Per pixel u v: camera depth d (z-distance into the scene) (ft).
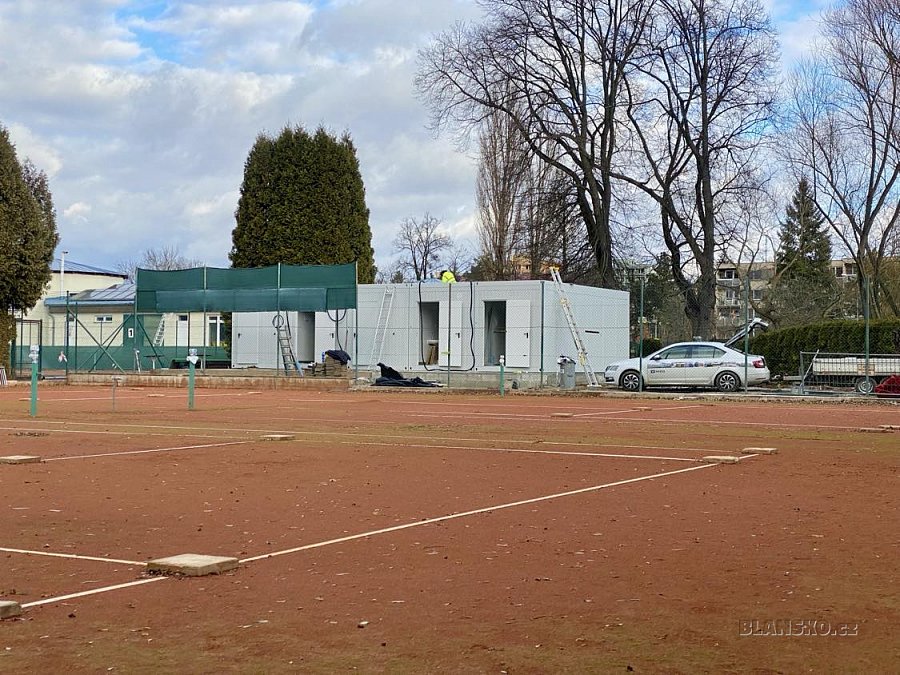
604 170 162.40
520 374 122.11
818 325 129.18
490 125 185.37
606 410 85.92
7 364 140.77
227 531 29.27
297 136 178.60
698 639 18.37
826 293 185.78
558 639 18.45
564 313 126.82
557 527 29.60
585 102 162.20
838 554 25.58
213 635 18.86
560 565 24.53
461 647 18.01
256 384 125.59
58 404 93.04
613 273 166.09
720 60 152.87
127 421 71.82
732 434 61.62
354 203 182.60
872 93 151.64
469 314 128.57
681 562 24.76
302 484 38.88
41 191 214.69
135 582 23.08
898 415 79.66
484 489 37.50
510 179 182.09
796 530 28.91
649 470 43.09
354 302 122.42
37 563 25.11
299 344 138.41
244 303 128.88
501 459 47.29
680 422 71.97
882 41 148.36
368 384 121.39
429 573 23.77
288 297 126.31
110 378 133.49
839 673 16.51
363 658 17.44
